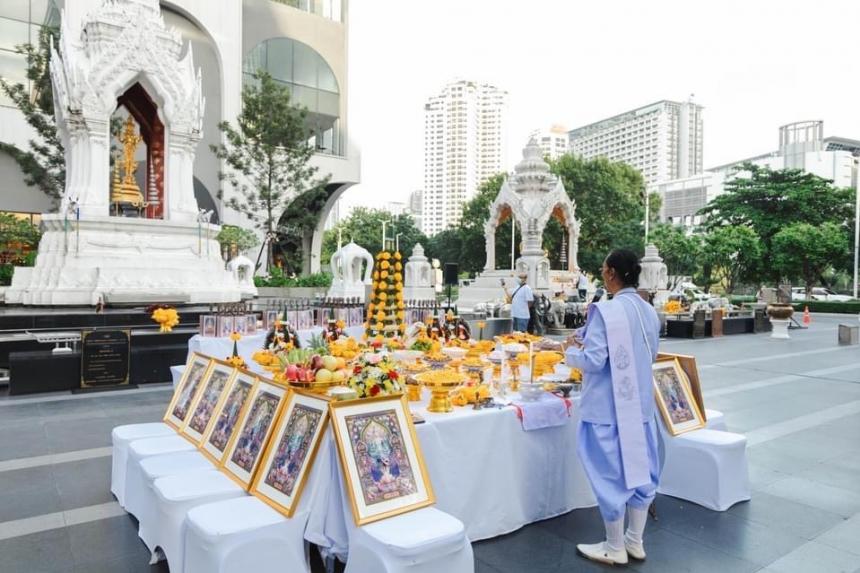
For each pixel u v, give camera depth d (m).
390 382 3.26
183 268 12.20
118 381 8.00
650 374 3.39
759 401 7.95
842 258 31.06
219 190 23.25
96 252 11.44
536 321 14.68
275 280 20.12
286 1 29.72
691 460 4.28
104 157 12.05
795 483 4.71
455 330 6.64
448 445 3.39
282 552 2.74
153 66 12.54
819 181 34.09
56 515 3.90
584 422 3.35
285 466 2.99
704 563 3.34
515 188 22.12
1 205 22.16
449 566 2.63
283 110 22.14
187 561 2.79
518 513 3.74
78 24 21.66
